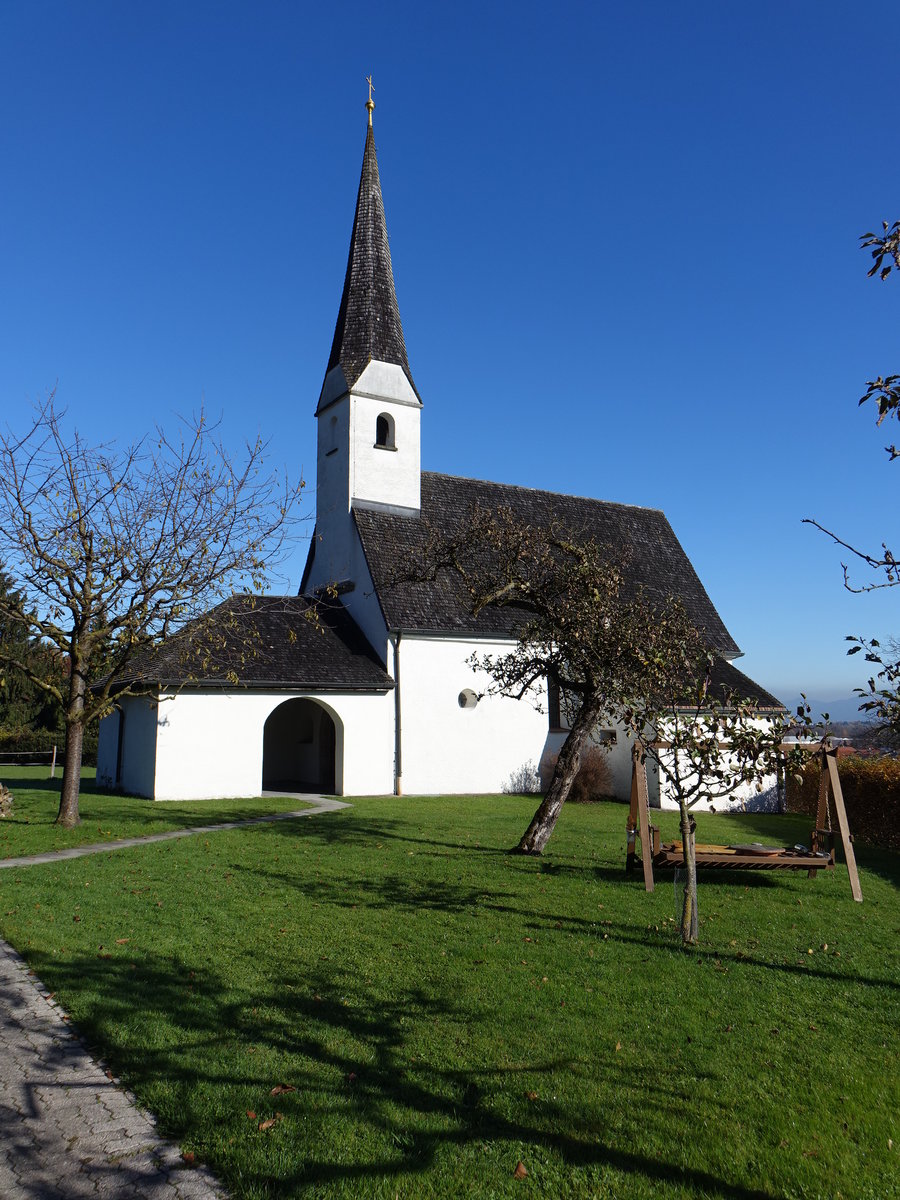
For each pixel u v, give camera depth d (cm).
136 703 2330
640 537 3356
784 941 890
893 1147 467
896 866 1465
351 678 2425
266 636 2447
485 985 711
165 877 1128
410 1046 587
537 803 2289
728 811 2483
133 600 1670
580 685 1377
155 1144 464
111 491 1648
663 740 923
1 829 1565
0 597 1652
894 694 512
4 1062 564
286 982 714
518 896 1054
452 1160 444
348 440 2811
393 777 2477
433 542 1747
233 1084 525
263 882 1105
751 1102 514
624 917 964
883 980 761
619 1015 652
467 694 2608
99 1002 661
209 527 1675
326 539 2947
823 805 1316
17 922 893
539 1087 529
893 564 491
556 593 1402
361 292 2983
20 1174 434
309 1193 412
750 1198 419
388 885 1101
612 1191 421
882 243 495
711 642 2991
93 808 1919
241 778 2262
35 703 4119
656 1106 508
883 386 485
